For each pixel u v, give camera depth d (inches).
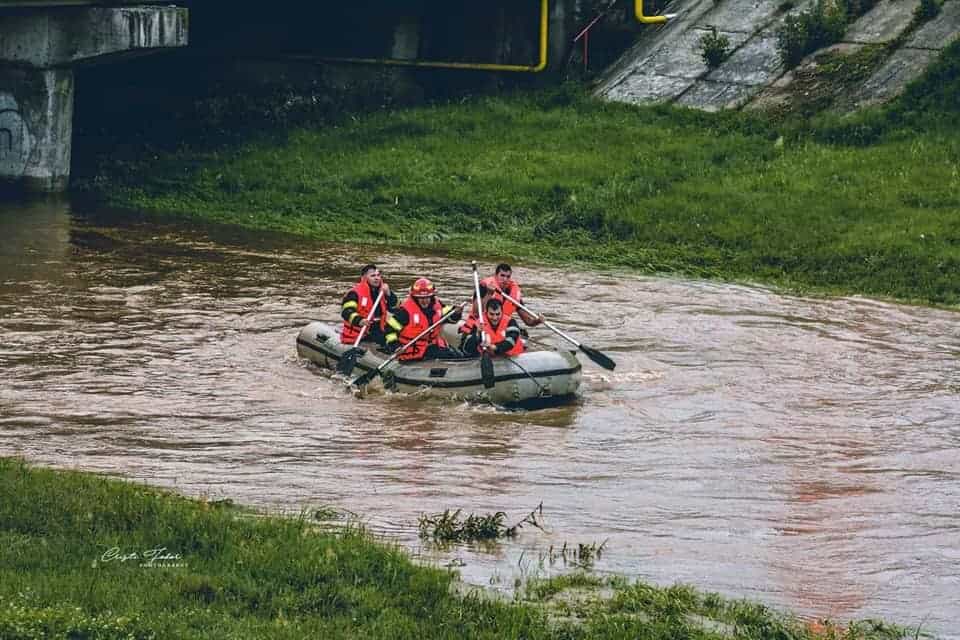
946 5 4473.4
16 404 2213.3
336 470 1926.7
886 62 4313.5
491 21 4783.5
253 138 4488.2
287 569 1462.8
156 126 4574.3
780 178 3806.6
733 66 4527.6
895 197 3619.6
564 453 2055.9
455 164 4143.7
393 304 2559.1
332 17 4785.9
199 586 1398.9
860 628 1403.8
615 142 4224.9
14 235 3580.2
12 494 1624.0
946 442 2145.7
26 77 4055.1
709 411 2303.2
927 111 4042.8
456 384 2333.9
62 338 2637.8
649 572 1565.0
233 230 3764.8
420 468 1953.7
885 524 1755.7
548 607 1435.8
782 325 2908.5
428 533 1659.7
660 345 2738.7
